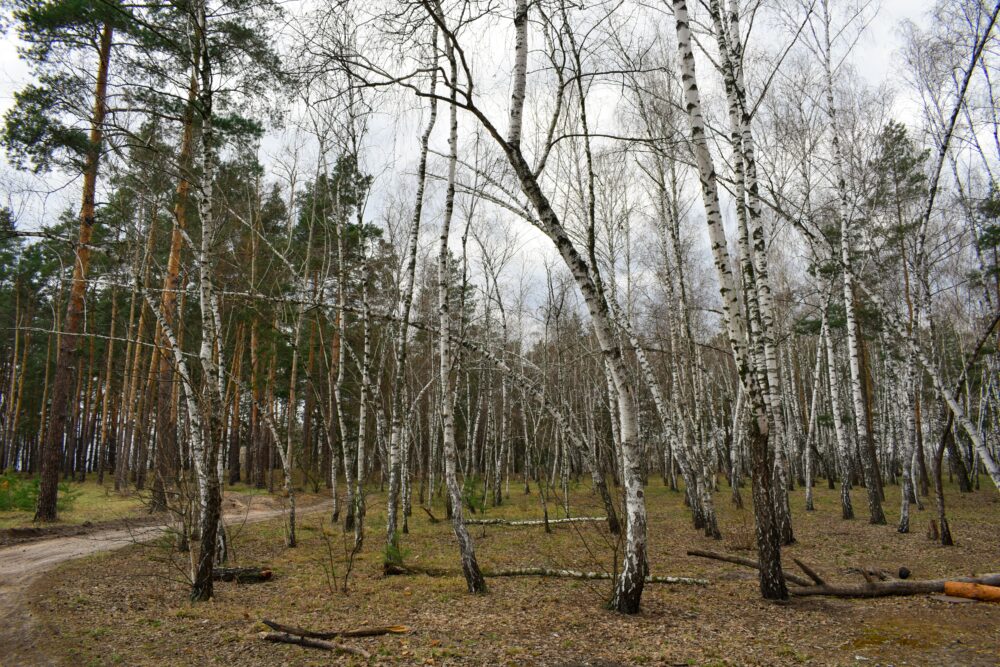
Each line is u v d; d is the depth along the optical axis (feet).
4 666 19.07
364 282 43.52
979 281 58.65
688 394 66.08
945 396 28.19
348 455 54.29
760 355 29.32
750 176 38.83
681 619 22.90
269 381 85.30
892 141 54.13
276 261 58.34
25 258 100.83
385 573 33.37
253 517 66.23
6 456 138.10
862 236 60.23
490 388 87.97
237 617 24.18
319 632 21.21
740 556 37.81
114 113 33.76
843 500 54.60
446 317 30.96
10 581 32.35
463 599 26.76
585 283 23.32
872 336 78.54
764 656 18.57
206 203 28.71
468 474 92.84
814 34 49.29
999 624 22.06
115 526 53.88
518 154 22.71
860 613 23.80
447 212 32.17
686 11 25.82
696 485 52.80
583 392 93.50
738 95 34.81
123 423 84.17
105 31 41.09
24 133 37.55
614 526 48.32
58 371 58.39
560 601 26.02
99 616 24.48
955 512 58.03
